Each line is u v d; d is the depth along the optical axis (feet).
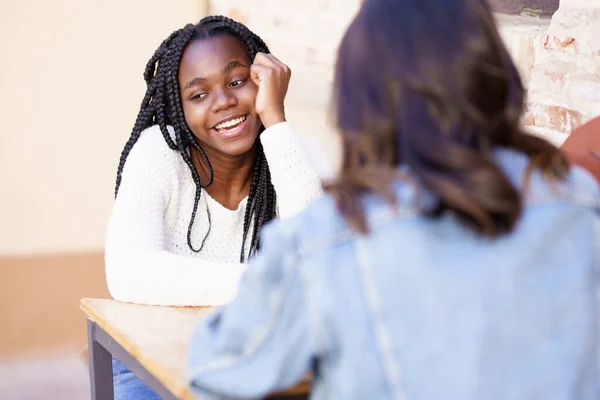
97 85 13.10
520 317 3.34
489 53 3.41
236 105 6.66
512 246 3.37
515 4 9.27
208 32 6.75
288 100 13.00
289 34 12.86
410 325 3.31
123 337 5.14
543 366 3.34
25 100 12.78
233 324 3.56
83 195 13.30
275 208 7.24
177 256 6.12
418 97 3.33
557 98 8.92
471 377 3.26
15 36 12.57
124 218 6.40
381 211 3.40
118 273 6.06
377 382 3.33
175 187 6.72
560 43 8.84
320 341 3.39
